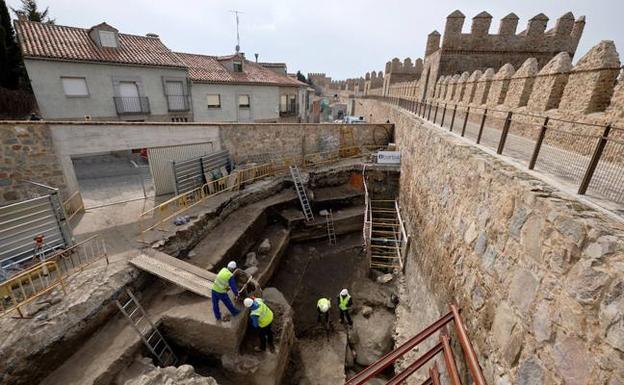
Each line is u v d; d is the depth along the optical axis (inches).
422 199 426.9
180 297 313.3
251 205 556.1
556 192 168.7
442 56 765.9
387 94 1341.0
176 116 829.2
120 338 265.6
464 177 272.8
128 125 446.3
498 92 434.3
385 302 438.0
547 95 330.6
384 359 221.3
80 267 302.0
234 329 274.7
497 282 190.7
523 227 172.7
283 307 353.1
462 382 215.9
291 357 347.3
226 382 283.3
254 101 960.9
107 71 697.6
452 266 268.8
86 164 775.7
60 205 325.1
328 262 543.8
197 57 959.6
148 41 824.3
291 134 666.2
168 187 526.0
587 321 122.4
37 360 227.1
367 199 604.7
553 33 735.7
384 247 528.4
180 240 390.0
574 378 125.0
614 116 241.4
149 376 205.6
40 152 382.9
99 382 233.1
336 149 746.8
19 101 703.1
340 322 408.8
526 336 156.1
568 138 291.9
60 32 701.3
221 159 566.3
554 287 142.2
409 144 579.5
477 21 735.1
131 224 407.2
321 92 2755.9
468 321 223.1
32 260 305.6
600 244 121.9
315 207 634.8
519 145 306.2
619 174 199.6
